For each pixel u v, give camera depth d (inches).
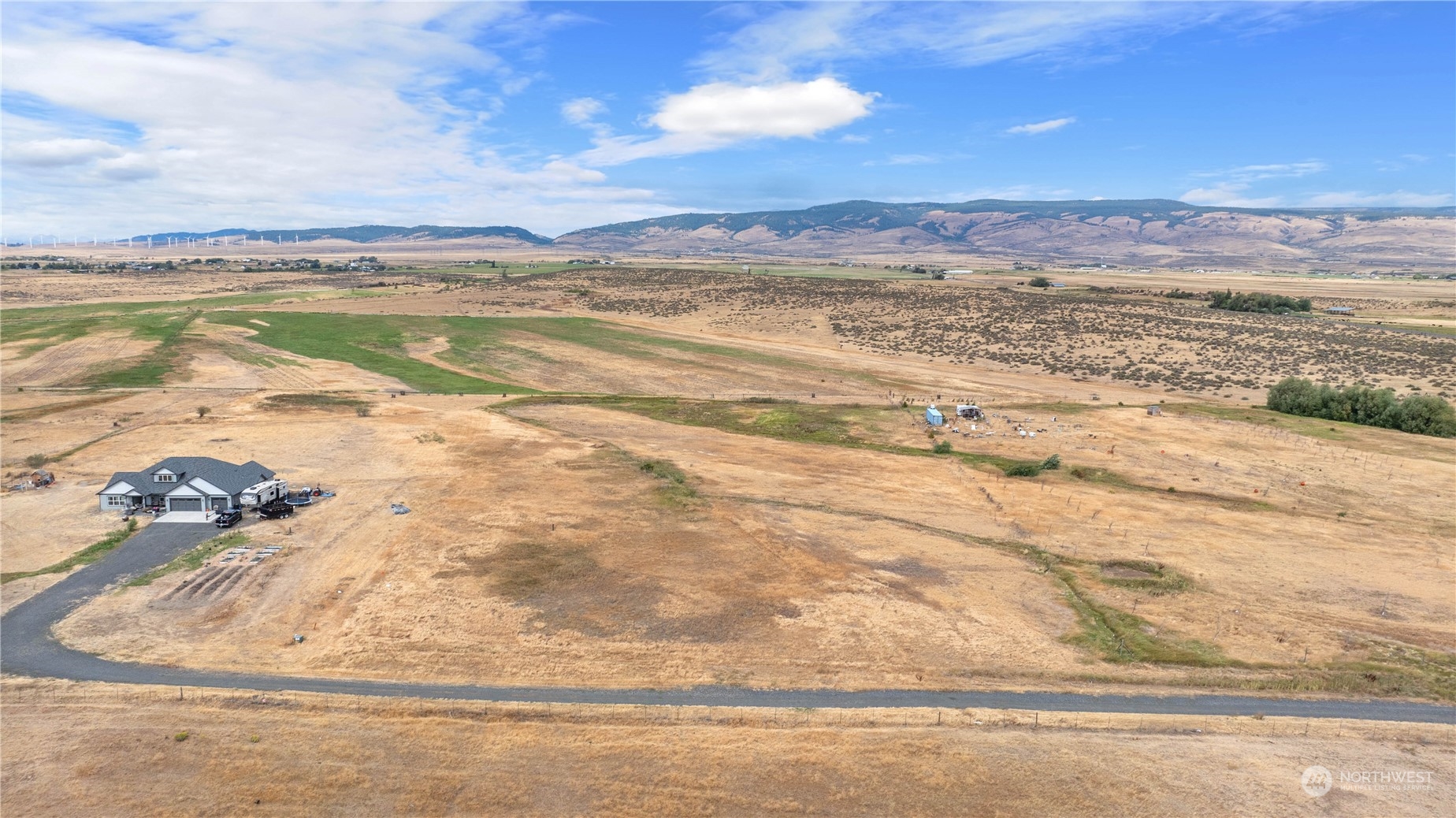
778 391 3949.3
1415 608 1654.8
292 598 1624.0
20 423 3070.9
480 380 4168.3
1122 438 2965.1
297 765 1112.8
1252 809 1056.2
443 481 2423.7
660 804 1051.3
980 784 1096.8
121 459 2625.5
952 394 3814.0
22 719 1206.9
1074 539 2025.1
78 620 1523.1
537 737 1182.3
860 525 2097.7
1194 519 2169.0
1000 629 1540.4
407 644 1445.6
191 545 1918.1
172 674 1338.6
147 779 1082.1
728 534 2006.6
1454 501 2300.7
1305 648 1486.2
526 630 1501.0
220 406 3408.0
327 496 2267.5
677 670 1374.3
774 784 1090.7
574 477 2476.6
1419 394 3361.2
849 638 1496.1
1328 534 2064.5
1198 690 1343.5
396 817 1021.2
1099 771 1127.6
